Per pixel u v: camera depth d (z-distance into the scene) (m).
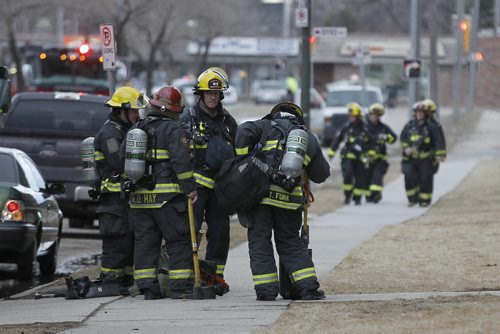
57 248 32.94
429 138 47.81
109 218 24.59
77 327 19.58
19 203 28.98
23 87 109.69
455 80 110.88
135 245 23.52
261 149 22.08
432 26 96.25
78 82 78.44
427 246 31.77
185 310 21.19
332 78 173.12
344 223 41.78
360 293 23.62
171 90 23.36
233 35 181.25
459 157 78.31
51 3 105.25
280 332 17.92
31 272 30.12
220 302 22.39
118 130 24.38
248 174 21.70
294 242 22.48
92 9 107.19
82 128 41.31
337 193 57.44
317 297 22.31
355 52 69.81
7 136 39.06
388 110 154.00
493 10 123.12
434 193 53.47
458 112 109.50
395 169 70.81
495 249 30.17
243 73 186.75
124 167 23.81
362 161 50.69
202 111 24.50
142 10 111.19
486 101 75.94
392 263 28.58
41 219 30.42
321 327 18.28
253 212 22.34
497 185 53.75
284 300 22.44
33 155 39.03
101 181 24.70
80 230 45.09
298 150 21.73
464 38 112.19
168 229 23.27
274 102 166.50
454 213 43.16
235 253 32.94
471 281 24.92
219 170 23.64
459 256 29.20
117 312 21.33
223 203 22.16
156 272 23.56
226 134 24.55
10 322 20.89
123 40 109.00
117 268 24.81
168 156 23.17
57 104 41.31
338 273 27.06
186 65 179.12
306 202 22.86
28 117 41.28
